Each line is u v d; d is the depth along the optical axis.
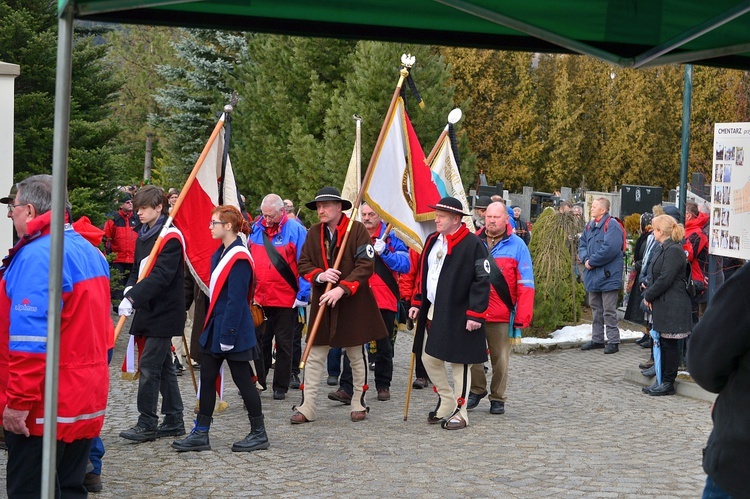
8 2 15.46
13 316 4.40
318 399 9.80
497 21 3.54
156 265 7.32
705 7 3.52
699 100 38.09
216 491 6.35
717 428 3.55
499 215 9.17
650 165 41.03
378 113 21.58
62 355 4.50
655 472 6.86
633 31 3.82
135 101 39.47
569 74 43.16
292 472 6.84
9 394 4.39
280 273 9.53
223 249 7.32
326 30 3.88
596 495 6.25
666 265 9.93
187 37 28.67
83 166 15.15
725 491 3.48
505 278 9.07
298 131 23.53
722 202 9.83
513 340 9.15
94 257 4.75
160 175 32.47
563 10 3.63
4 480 6.41
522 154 40.44
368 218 9.91
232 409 9.21
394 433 8.16
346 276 8.49
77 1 3.17
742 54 4.23
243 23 3.76
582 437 8.03
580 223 15.21
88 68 16.36
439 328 8.22
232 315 7.17
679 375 10.50
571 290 14.27
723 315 3.42
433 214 9.16
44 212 4.55
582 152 42.69
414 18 3.81
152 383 7.61
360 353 8.66
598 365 12.04
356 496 6.24
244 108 26.56
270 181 25.97
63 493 4.70
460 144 23.31
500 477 6.71
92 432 4.65
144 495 6.23
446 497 6.22
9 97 10.31
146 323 7.48
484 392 9.32
